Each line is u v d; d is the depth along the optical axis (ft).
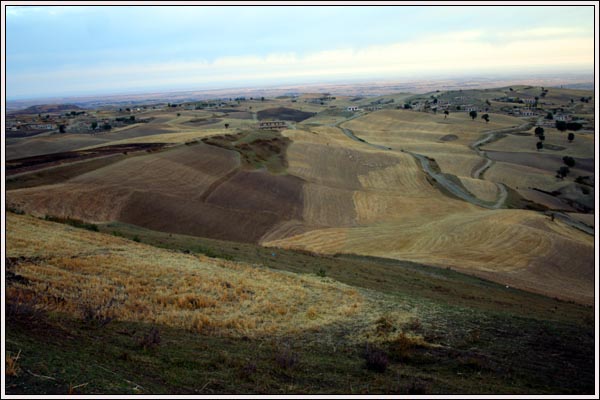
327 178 277.23
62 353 31.27
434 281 100.53
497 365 41.81
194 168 230.89
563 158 385.91
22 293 46.62
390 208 225.76
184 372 32.83
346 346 45.55
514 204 260.83
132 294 54.85
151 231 137.28
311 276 81.56
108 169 203.31
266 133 368.68
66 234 83.30
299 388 32.58
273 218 191.01
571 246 157.07
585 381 38.40
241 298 59.82
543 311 81.10
